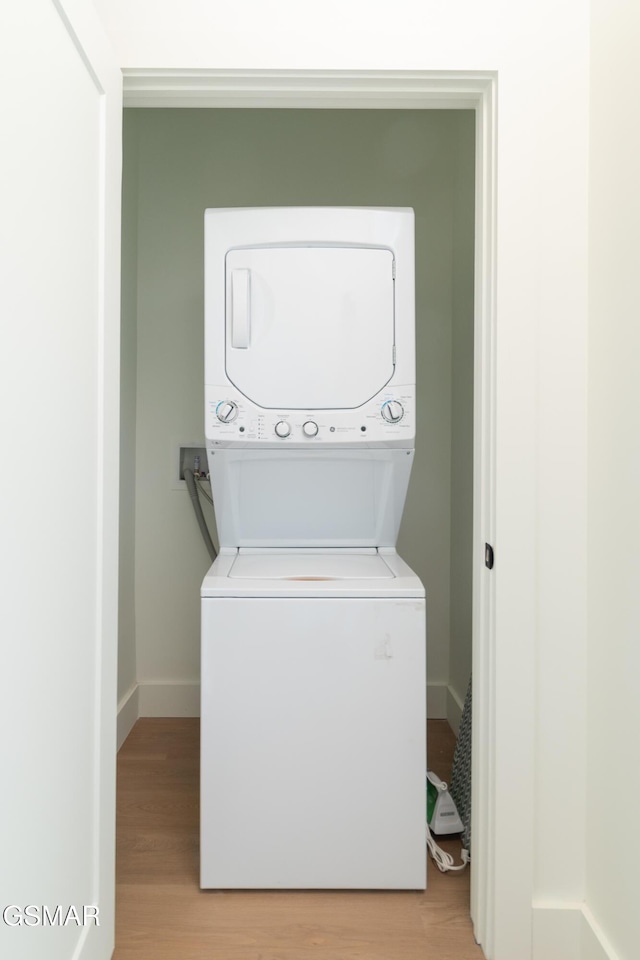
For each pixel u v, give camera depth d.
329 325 2.01
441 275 2.94
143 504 2.96
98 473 1.43
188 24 1.56
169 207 2.93
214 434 2.00
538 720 1.62
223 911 1.76
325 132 2.93
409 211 2.02
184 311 2.94
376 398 2.02
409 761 1.81
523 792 1.61
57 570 1.19
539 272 1.60
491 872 1.62
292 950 1.63
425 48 1.57
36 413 1.08
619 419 1.44
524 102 1.58
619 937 1.42
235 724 1.80
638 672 1.36
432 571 2.99
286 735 1.80
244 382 2.01
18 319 1.00
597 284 1.55
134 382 2.91
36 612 1.09
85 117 1.32
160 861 1.97
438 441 2.97
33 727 1.08
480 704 1.68
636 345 1.37
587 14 1.58
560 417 1.61
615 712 1.46
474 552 1.74
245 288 1.98
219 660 1.80
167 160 2.93
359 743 1.81
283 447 2.05
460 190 2.79
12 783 0.99
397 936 1.68
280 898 1.82
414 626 1.81
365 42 1.57
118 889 1.84
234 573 1.94
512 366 1.60
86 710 1.36
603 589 1.52
